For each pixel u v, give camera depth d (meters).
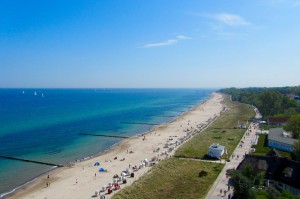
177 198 66.44
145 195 68.62
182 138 140.12
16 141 134.88
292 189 66.00
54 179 85.00
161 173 84.31
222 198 65.56
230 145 120.19
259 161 74.56
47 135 150.88
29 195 72.69
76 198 70.31
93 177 86.12
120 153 115.50
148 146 127.00
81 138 146.62
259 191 63.50
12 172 91.81
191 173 84.00
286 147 108.81
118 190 74.12
